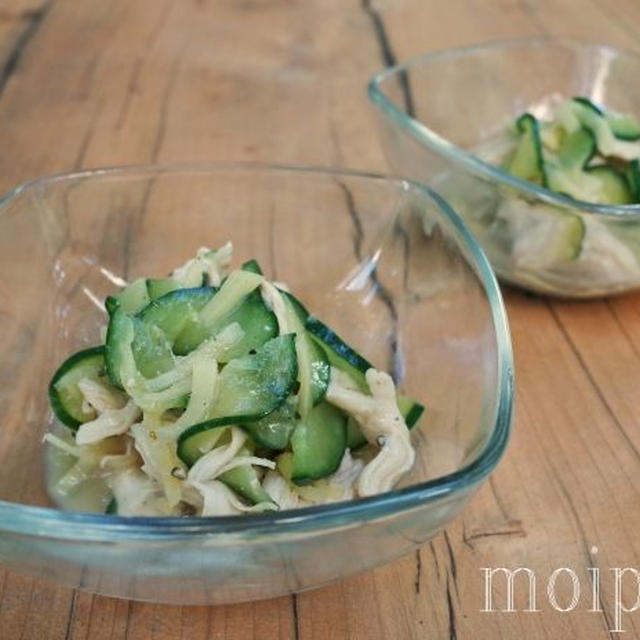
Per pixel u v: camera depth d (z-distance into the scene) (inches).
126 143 21.5
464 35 25.8
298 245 17.9
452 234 16.3
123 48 24.5
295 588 14.3
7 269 16.1
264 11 26.8
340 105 22.9
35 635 14.4
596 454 16.4
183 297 15.7
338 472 15.3
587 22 26.6
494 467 13.7
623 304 18.9
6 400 15.6
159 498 14.7
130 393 14.8
